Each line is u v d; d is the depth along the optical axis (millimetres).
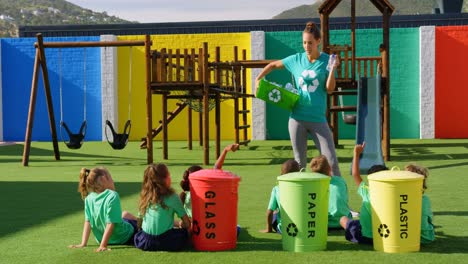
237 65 16594
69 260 5797
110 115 23641
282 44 23109
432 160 14938
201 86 14914
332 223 6855
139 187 10914
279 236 6738
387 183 5871
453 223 7320
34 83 15359
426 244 6234
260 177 12219
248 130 23172
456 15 23641
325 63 8031
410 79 22594
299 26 24375
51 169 14242
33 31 25172
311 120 8031
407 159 15328
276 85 8164
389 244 5902
